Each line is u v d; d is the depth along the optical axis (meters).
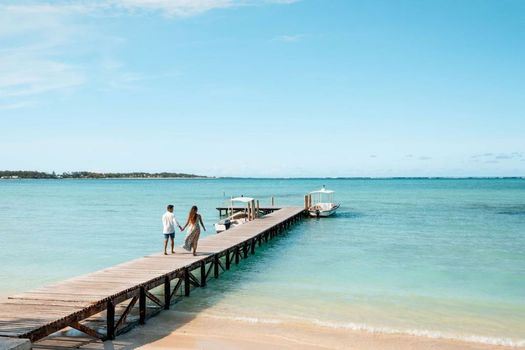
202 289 17.12
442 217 47.72
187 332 12.16
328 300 15.67
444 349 11.30
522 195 99.69
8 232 35.84
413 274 19.98
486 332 12.62
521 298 16.22
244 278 19.08
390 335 12.24
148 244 29.62
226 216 51.06
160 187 174.38
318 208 47.44
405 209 59.25
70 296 11.43
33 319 9.62
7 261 23.61
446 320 13.66
